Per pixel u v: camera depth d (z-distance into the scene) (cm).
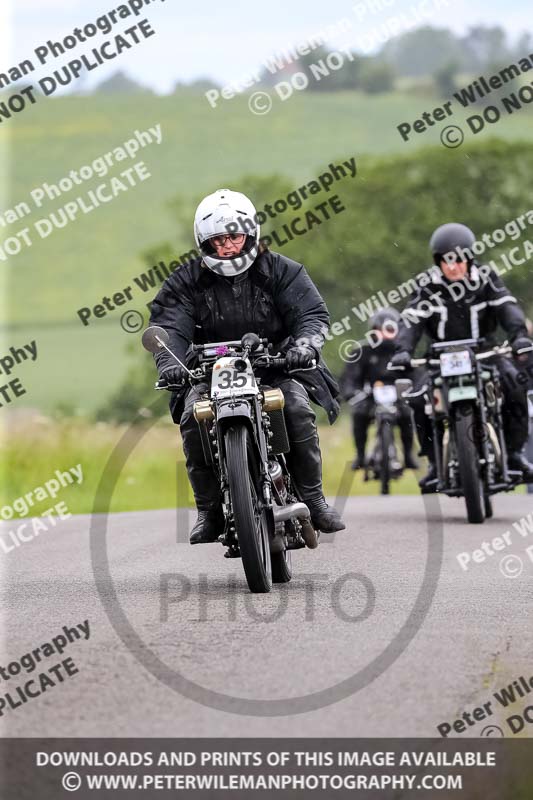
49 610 2130
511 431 3769
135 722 1386
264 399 2217
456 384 3538
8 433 6656
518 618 1980
